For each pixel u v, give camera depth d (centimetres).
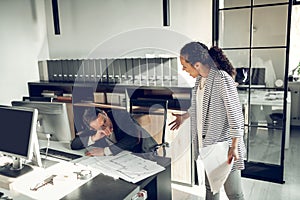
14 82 354
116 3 346
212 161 195
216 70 187
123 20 346
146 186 163
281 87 295
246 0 291
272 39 292
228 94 180
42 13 388
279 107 298
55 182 151
